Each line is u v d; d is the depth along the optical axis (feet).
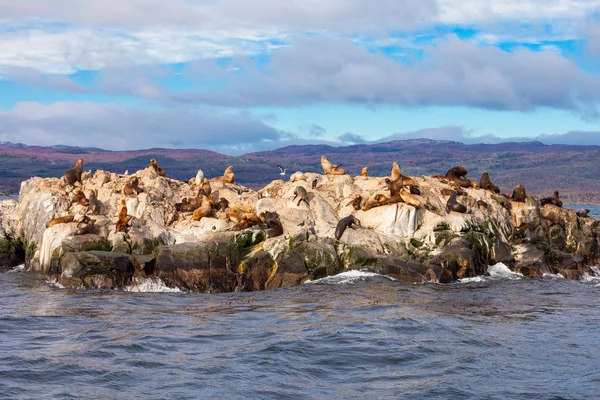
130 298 82.12
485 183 118.42
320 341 59.47
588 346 59.41
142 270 88.53
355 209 106.83
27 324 66.64
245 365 52.13
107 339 60.13
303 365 52.44
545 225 115.14
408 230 101.14
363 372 50.90
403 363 53.31
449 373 50.67
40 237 106.63
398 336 61.46
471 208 108.68
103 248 93.45
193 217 104.27
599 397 45.11
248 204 115.34
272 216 98.22
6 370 49.67
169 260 89.40
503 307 78.07
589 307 79.41
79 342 59.00
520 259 105.29
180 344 58.65
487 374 50.55
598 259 116.78
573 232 115.96
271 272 91.81
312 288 87.71
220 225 99.09
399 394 45.78
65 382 47.47
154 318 70.28
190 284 88.69
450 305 78.18
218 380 48.42
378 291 85.30
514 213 115.03
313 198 106.11
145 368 51.08
